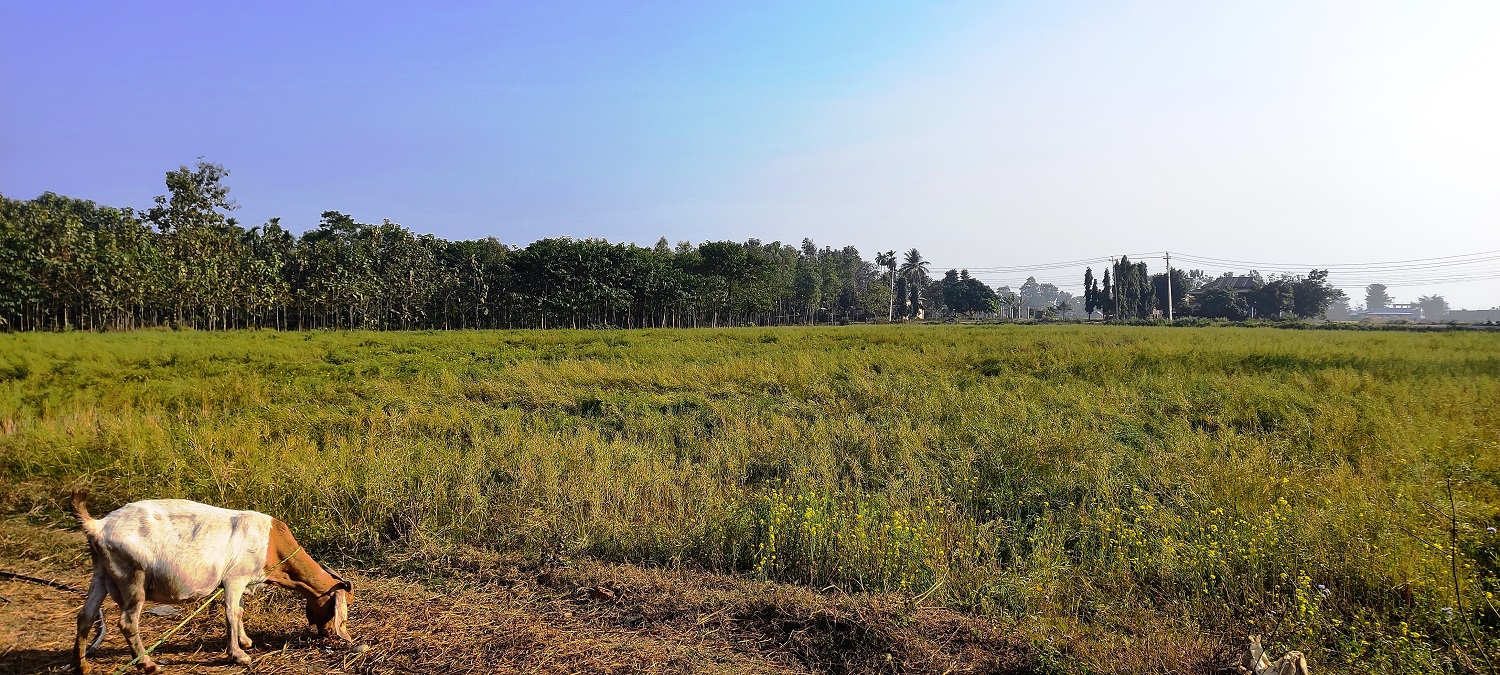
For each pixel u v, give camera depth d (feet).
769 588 17.01
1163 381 45.50
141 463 24.40
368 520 20.59
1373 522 19.12
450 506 21.70
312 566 14.03
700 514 20.77
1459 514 18.72
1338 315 476.54
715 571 18.47
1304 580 15.70
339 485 22.24
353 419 33.65
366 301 191.42
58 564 17.92
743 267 258.57
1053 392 42.63
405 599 16.15
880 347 81.76
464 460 26.12
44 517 21.09
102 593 12.37
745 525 19.89
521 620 15.15
